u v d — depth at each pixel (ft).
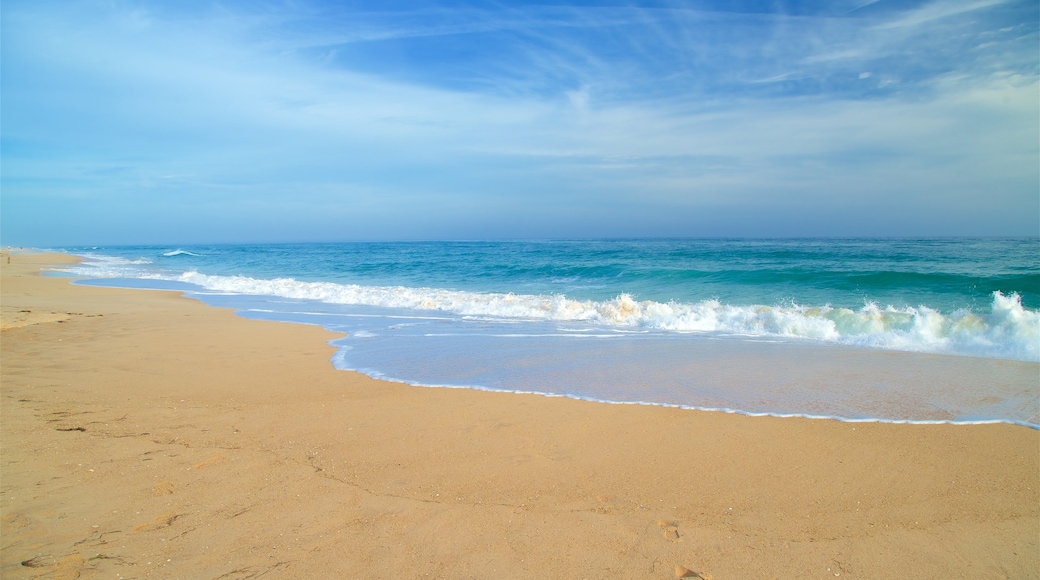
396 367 23.07
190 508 10.77
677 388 19.45
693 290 51.21
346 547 9.46
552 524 10.23
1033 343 24.68
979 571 8.75
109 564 8.87
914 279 46.96
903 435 14.48
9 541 9.50
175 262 135.64
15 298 49.80
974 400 17.52
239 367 22.99
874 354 24.93
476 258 113.50
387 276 81.97
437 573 8.76
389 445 14.14
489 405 17.53
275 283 65.62
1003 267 57.67
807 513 10.57
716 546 9.50
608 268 70.28
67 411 16.79
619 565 8.97
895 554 9.21
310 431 15.19
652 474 12.32
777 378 20.75
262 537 9.76
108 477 12.14
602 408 17.10
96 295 54.75
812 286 49.75
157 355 25.27
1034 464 12.51
